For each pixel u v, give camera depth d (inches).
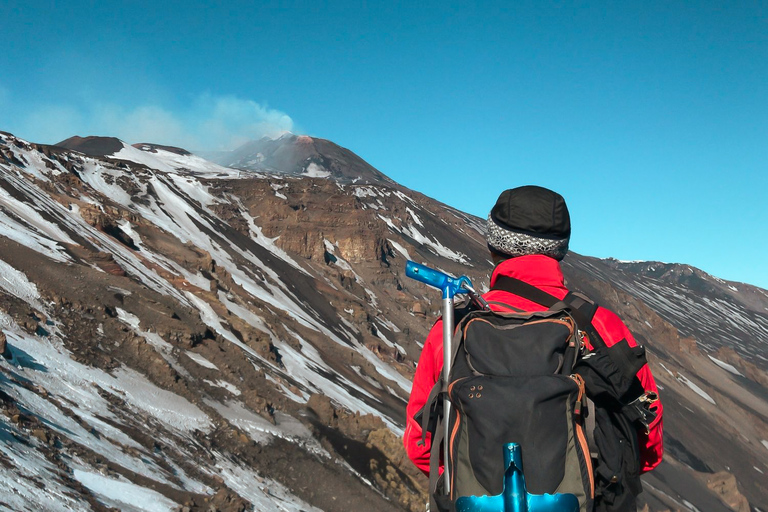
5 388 810.2
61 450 683.4
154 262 2908.5
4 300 1244.5
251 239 4763.8
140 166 5167.3
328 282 4547.2
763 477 4407.0
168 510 650.8
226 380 1507.1
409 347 4106.8
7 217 2074.3
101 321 1409.9
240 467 1114.7
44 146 3991.1
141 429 988.6
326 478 1250.0
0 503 432.8
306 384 2249.0
